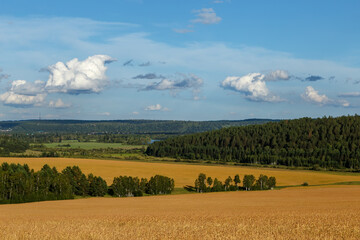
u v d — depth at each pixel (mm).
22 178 83500
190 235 26969
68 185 89625
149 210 52531
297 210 47531
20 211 53781
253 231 28406
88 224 33844
